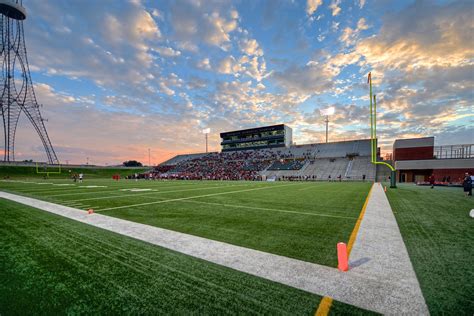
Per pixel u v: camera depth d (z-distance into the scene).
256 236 4.80
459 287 2.61
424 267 3.18
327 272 3.03
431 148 28.84
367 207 8.61
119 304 2.33
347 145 49.81
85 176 53.50
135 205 9.24
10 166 46.06
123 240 4.51
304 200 10.82
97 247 4.09
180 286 2.68
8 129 55.59
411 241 4.40
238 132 64.88
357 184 24.86
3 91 54.41
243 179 44.12
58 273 3.05
